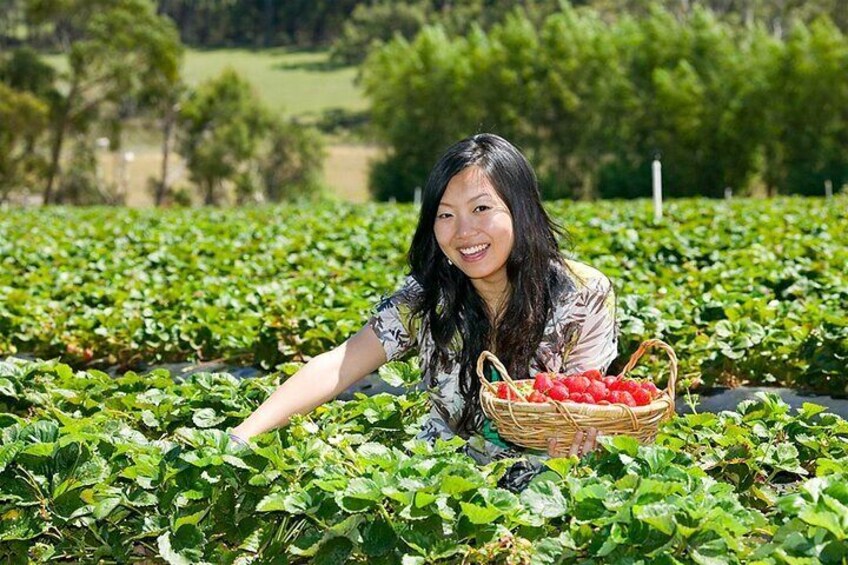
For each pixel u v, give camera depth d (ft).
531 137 152.25
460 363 14.47
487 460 14.60
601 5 277.44
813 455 16.42
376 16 374.43
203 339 29.14
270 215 83.97
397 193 155.74
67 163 182.19
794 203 82.58
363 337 14.75
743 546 12.05
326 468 12.92
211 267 43.62
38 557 13.66
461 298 14.38
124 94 176.35
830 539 10.95
